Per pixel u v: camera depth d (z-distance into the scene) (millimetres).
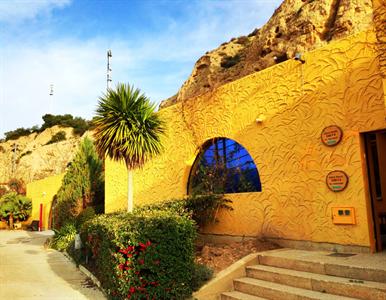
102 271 7082
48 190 27250
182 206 9594
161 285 5809
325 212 7316
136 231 5949
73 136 59750
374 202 6863
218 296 6250
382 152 9156
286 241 8055
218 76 24578
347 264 5527
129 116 9977
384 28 5770
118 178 14805
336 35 17594
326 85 7516
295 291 5406
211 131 10445
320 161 7496
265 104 8844
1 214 28703
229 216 9578
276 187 8391
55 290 7383
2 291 7242
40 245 15984
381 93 6582
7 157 59625
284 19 21000
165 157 12133
